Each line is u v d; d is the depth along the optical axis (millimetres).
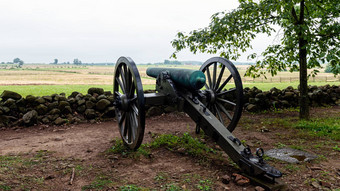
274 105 8531
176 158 3906
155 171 3400
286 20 6684
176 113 7812
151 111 7574
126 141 4301
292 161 3723
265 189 2809
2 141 5062
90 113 6934
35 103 6664
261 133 5504
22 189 2777
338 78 41094
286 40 6254
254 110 8203
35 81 42000
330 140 4789
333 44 5758
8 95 6527
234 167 3506
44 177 3176
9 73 84188
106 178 3180
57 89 16141
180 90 4152
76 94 7555
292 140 4883
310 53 6020
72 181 3092
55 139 5188
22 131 5926
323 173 3270
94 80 49000
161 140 4629
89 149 4375
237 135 5363
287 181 3074
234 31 6449
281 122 6461
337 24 5566
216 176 3215
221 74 4672
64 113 6828
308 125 5848
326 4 6145
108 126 6422
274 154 4074
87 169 3484
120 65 4305
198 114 3824
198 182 3035
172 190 2799
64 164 3650
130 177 3211
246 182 2941
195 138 4832
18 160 3762
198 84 3801
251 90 8586
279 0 5699
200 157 3916
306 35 5680
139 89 3553
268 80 42156
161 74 4395
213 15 6543
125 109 4105
